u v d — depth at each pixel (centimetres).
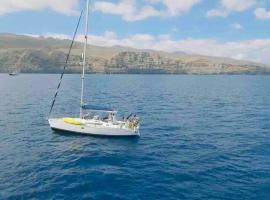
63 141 4359
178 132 5112
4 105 8012
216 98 10775
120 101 9206
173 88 15325
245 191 2730
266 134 4969
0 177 2969
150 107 8112
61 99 9438
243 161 3550
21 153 3769
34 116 6391
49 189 2720
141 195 2648
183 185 2861
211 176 3080
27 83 17562
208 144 4328
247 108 8244
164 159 3628
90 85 16162
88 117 4900
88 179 2966
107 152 3872
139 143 4350
